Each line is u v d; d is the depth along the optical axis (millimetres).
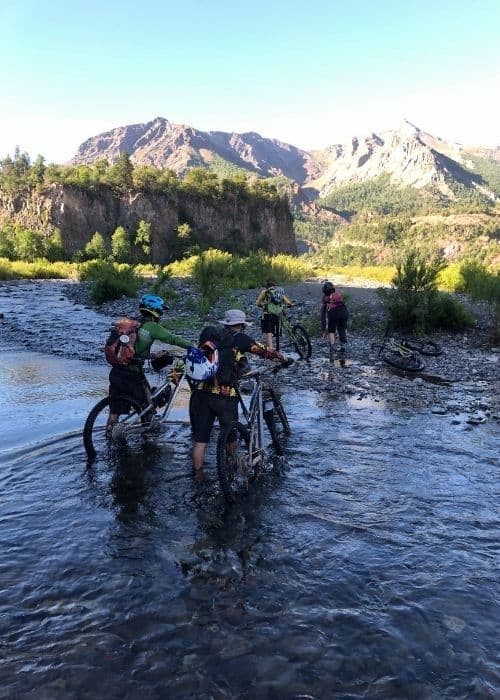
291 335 12453
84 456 6121
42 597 3645
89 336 15320
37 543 4332
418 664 3061
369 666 3047
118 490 5289
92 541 4359
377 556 4164
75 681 2938
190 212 179250
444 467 5922
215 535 4461
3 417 7652
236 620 3424
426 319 14953
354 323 16328
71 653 3135
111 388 6316
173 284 30875
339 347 13594
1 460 6043
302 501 5102
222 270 32344
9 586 3762
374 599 3639
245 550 4238
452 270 26703
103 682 2934
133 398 6273
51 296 28953
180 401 8594
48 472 5695
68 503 5020
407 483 5516
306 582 3828
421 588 3762
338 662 3072
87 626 3365
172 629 3340
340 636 3279
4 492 5250
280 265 35719
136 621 3414
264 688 2896
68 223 149250
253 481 5523
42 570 3957
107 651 3152
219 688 2896
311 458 6164
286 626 3367
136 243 147375
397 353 11609
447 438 6832
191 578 3873
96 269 37125
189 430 7051
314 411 8023
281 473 5750
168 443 6586
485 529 4621
